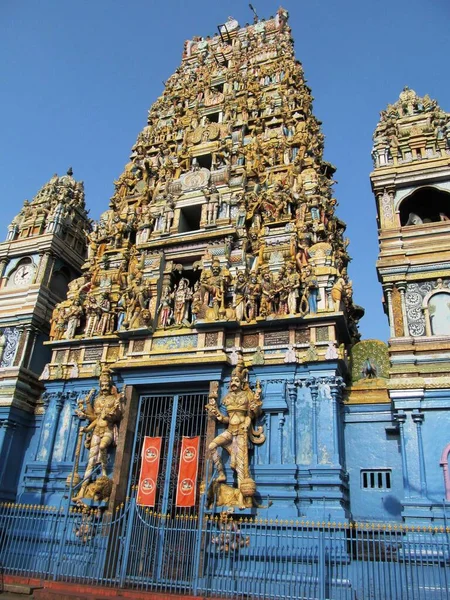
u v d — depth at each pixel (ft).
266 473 59.00
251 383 65.10
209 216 81.71
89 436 69.92
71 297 87.20
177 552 53.01
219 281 71.46
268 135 94.02
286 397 62.75
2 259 97.40
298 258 71.15
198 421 66.49
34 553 61.41
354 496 59.36
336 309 65.31
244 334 68.90
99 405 69.62
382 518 57.21
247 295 70.64
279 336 66.90
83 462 70.38
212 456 58.90
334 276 68.64
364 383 64.80
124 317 78.43
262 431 61.57
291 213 79.56
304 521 53.83
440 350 60.95
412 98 82.94
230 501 57.06
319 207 78.18
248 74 108.17
